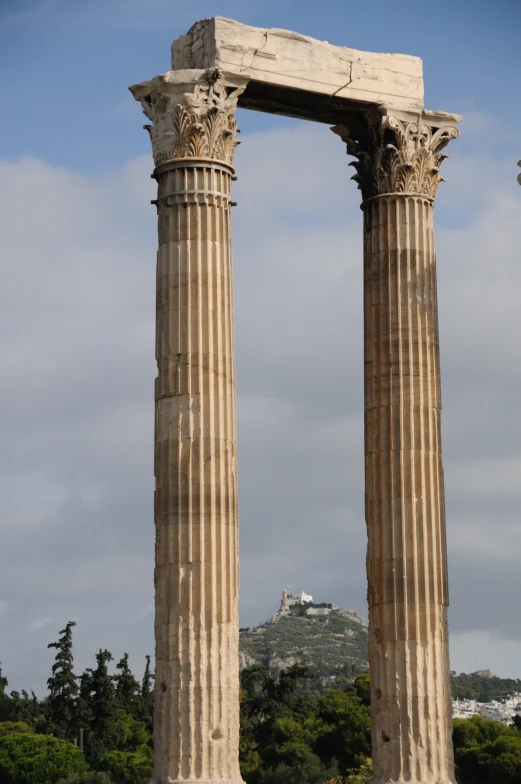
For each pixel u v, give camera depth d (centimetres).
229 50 6097
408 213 6325
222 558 5753
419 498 6103
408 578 6031
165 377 5891
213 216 5972
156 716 5703
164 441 5847
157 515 5831
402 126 6378
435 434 6200
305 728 18588
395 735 5931
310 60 6269
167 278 5944
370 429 6222
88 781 19762
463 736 17838
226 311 5953
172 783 5572
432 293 6312
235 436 5909
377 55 6431
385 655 6000
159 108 6075
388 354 6222
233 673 5712
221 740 5641
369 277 6344
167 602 5734
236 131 6119
